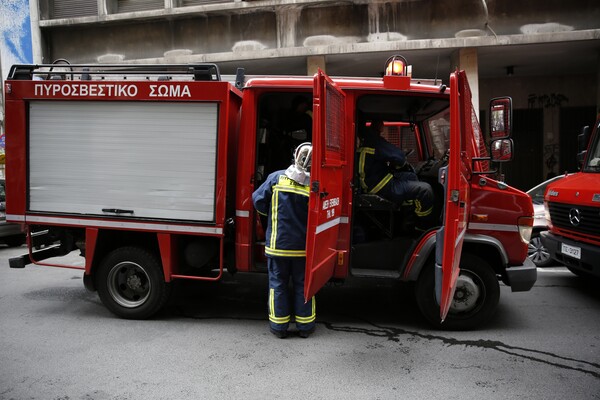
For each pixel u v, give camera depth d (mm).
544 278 6066
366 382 3203
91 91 4246
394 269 4375
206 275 4715
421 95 4113
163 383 3182
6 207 4488
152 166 4227
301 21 10180
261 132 4516
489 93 12422
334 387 3131
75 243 4730
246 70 11297
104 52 11555
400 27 9805
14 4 12016
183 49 10992
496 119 3871
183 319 4527
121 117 4246
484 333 4133
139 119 4223
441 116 4609
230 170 4316
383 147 4254
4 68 12328
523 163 12469
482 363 3508
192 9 10609
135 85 4172
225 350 3750
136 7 11500
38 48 11766
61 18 11875
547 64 11023
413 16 9742
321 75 3281
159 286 4398
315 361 3541
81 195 4359
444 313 3271
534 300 5129
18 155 4434
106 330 4203
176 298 5227
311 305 4004
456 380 3230
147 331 4184
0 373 3324
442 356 3637
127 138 4250
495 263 4305
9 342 3910
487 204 4066
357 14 9938
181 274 4500
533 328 4262
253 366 3453
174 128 4172
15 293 5426
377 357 3617
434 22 9688
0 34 12180
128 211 4277
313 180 3277
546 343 3902
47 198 4426
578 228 4988
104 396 3002
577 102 12109
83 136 4324
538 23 9367
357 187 4312
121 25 11359
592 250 4668
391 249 4375
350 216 4168
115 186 4297
